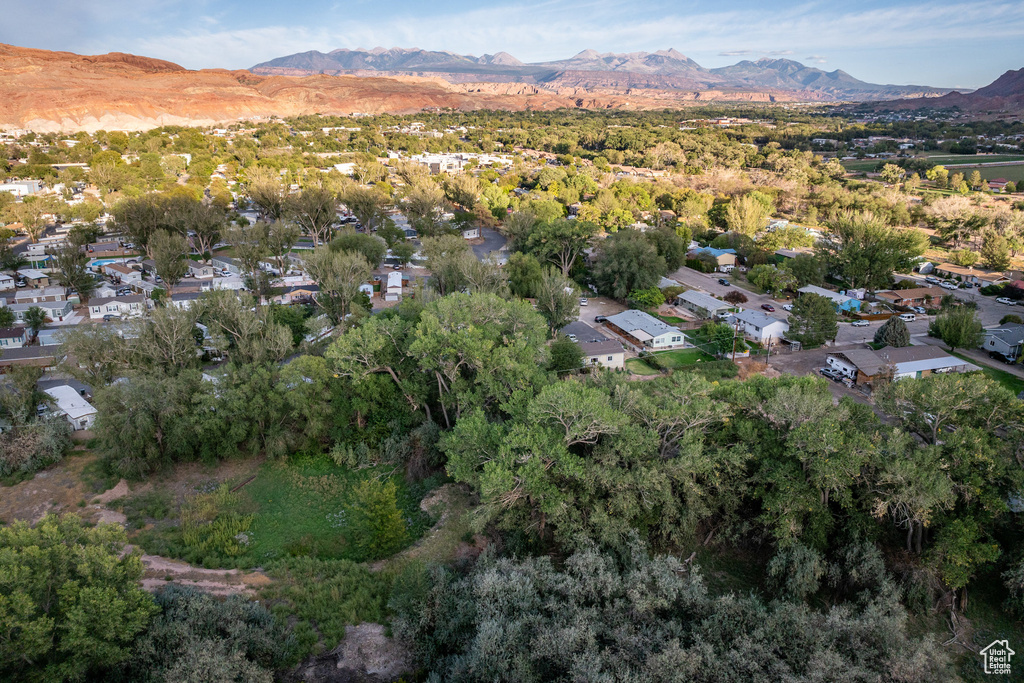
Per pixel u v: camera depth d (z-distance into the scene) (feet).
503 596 101.30
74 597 83.76
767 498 121.29
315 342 216.33
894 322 244.01
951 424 126.72
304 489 156.46
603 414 119.44
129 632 84.79
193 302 213.25
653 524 125.70
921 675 84.79
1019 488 113.09
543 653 90.17
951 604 115.85
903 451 117.70
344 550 133.90
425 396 174.09
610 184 634.43
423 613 104.83
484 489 112.47
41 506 144.36
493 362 154.92
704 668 87.56
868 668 87.35
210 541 131.85
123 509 144.15
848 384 213.66
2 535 88.28
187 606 98.17
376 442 171.94
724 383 149.79
